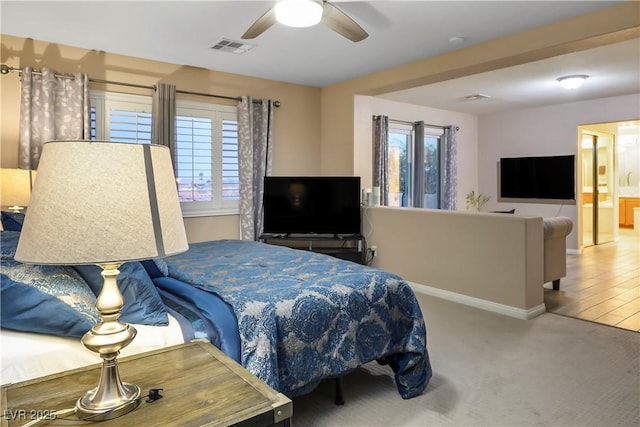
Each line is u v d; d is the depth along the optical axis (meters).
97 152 1.04
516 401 2.39
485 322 3.75
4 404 1.16
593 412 2.28
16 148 3.83
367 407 2.34
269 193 5.20
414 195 7.28
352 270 2.56
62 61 4.04
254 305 1.93
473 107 7.57
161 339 1.69
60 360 1.49
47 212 1.02
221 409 1.15
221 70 4.97
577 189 7.23
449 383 2.61
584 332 3.50
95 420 1.08
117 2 3.11
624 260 6.66
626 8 3.12
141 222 1.05
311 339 2.05
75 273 1.66
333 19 2.89
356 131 5.46
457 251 4.39
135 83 4.44
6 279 1.48
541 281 4.02
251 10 3.26
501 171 8.14
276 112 5.51
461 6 3.18
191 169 4.87
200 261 2.80
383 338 2.37
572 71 5.15
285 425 1.19
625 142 10.48
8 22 3.48
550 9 3.23
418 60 4.54
